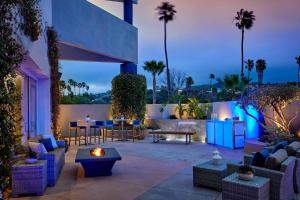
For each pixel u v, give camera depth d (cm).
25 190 452
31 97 826
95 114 1447
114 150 671
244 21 2973
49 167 511
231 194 365
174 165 682
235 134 950
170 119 1348
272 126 864
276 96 828
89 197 446
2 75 314
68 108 1377
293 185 439
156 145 1049
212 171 474
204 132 1159
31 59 574
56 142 736
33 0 520
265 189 363
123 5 1502
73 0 1066
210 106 1267
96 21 1206
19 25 435
